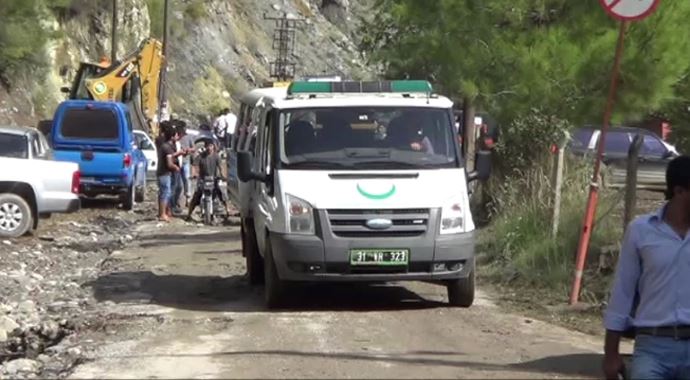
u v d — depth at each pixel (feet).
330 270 54.24
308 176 55.26
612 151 123.13
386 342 47.11
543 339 47.96
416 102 57.98
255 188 62.13
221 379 40.06
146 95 165.68
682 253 30.58
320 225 53.88
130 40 245.45
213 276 70.85
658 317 30.71
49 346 51.21
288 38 349.61
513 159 78.84
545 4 75.10
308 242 53.78
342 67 365.40
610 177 77.97
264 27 354.33
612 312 31.30
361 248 53.88
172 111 274.98
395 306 57.62
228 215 110.42
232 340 47.93
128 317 55.11
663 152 123.24
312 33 369.71
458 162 56.80
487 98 76.79
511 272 64.90
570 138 76.48
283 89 66.13
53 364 45.96
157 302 60.44
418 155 56.54
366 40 117.91
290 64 338.75
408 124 57.52
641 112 72.02
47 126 132.87
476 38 77.25
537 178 73.31
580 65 70.95
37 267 77.41
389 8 99.40
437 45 79.10
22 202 90.43
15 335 54.08
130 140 121.80
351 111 57.72
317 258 53.88
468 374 40.65
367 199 54.03
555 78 72.38
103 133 119.75
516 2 75.41
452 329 50.42
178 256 82.02
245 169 57.52
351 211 53.93
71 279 71.97
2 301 63.00
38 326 54.90
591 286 58.59
